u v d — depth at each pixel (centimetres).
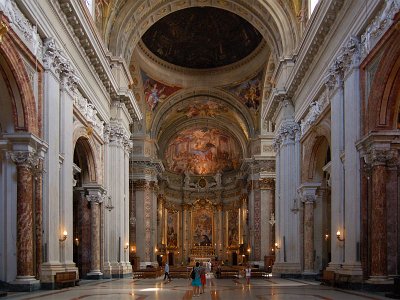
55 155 1506
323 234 2178
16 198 1345
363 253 1402
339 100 1599
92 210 2125
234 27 3469
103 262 2222
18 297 1190
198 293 1462
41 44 1433
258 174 3788
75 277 1603
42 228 1423
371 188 1373
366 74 1418
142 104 3744
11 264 1335
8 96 1316
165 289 1683
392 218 1354
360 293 1313
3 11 1120
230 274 2869
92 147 2091
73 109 1730
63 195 1591
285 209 2389
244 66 3688
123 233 2461
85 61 1892
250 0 2497
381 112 1346
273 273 2566
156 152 4109
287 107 2420
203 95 3959
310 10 2112
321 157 2148
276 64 2616
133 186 3788
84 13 1719
